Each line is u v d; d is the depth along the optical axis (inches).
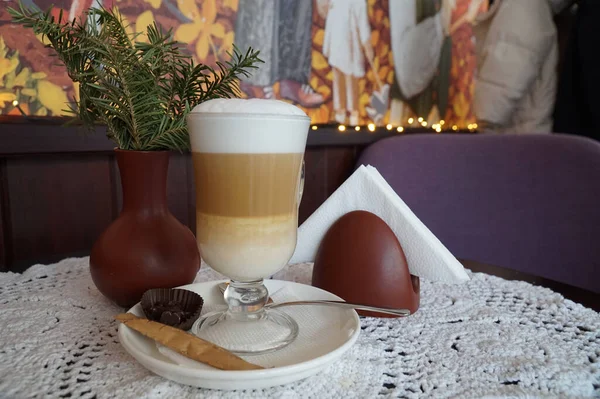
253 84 31.0
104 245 13.7
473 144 29.5
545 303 14.6
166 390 9.6
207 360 9.6
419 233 14.2
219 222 12.1
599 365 10.7
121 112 13.2
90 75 12.8
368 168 15.3
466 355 11.3
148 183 14.0
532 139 27.1
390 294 13.7
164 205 14.5
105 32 12.6
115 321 13.0
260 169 11.7
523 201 26.7
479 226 28.6
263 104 11.7
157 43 12.6
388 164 31.8
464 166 29.5
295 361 10.4
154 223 14.1
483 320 13.4
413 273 14.5
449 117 48.6
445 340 12.1
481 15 48.4
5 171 22.3
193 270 14.6
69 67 13.1
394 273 13.8
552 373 10.4
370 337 12.3
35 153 22.2
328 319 12.6
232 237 12.1
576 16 38.4
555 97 42.4
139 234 13.8
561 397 9.5
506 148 28.0
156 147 14.5
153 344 10.8
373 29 38.8
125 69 12.4
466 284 16.5
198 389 9.7
